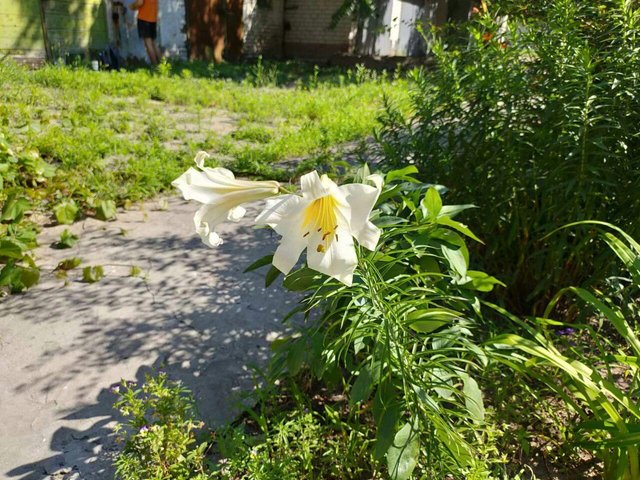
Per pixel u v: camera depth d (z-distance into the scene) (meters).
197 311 3.32
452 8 17.36
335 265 1.46
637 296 3.36
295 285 2.26
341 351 2.30
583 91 2.65
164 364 2.83
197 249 4.16
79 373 2.75
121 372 2.77
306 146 7.03
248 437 2.17
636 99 2.70
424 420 1.88
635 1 3.11
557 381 2.64
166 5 15.59
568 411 2.50
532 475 2.16
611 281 2.83
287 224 1.46
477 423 2.12
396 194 2.49
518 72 3.02
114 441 2.34
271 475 1.95
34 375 2.72
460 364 2.58
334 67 17.77
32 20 12.52
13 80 9.25
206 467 2.18
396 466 1.80
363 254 2.06
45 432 2.38
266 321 3.25
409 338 2.25
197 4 16.52
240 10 18.41
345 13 17.64
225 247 4.22
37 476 2.16
